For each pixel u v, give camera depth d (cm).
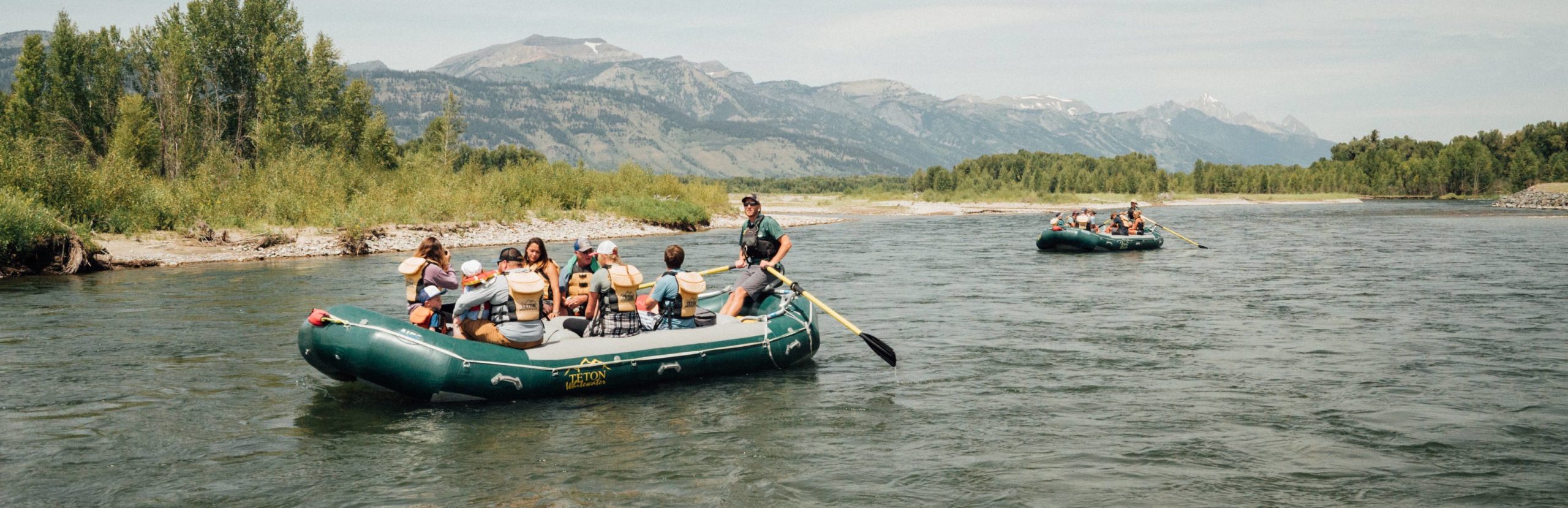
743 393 831
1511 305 1448
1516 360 991
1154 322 1284
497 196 3547
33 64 4253
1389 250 2719
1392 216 5688
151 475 605
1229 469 621
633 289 829
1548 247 2792
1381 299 1534
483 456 642
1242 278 1912
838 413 767
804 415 758
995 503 558
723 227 4425
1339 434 704
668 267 879
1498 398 812
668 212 4038
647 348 829
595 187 4400
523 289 766
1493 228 4016
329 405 779
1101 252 2667
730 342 885
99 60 4209
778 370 936
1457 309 1398
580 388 795
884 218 5988
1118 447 672
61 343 1083
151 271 2002
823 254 2622
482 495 567
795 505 554
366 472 610
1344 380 895
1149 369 955
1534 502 554
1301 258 2438
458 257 2491
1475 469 618
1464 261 2292
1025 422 744
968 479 602
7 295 1542
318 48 4584
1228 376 917
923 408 788
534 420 729
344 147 4412
